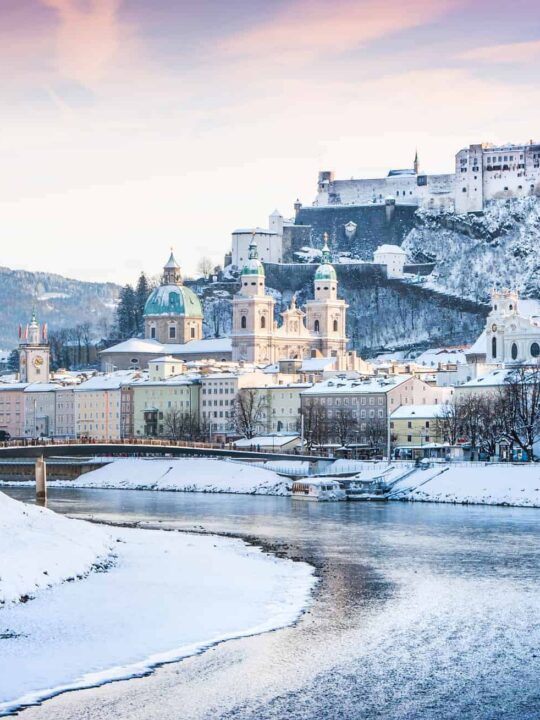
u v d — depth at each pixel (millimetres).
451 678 120062
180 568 174625
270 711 111375
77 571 166500
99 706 111812
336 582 167000
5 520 182250
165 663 124000
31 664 122938
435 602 153000
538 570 177750
